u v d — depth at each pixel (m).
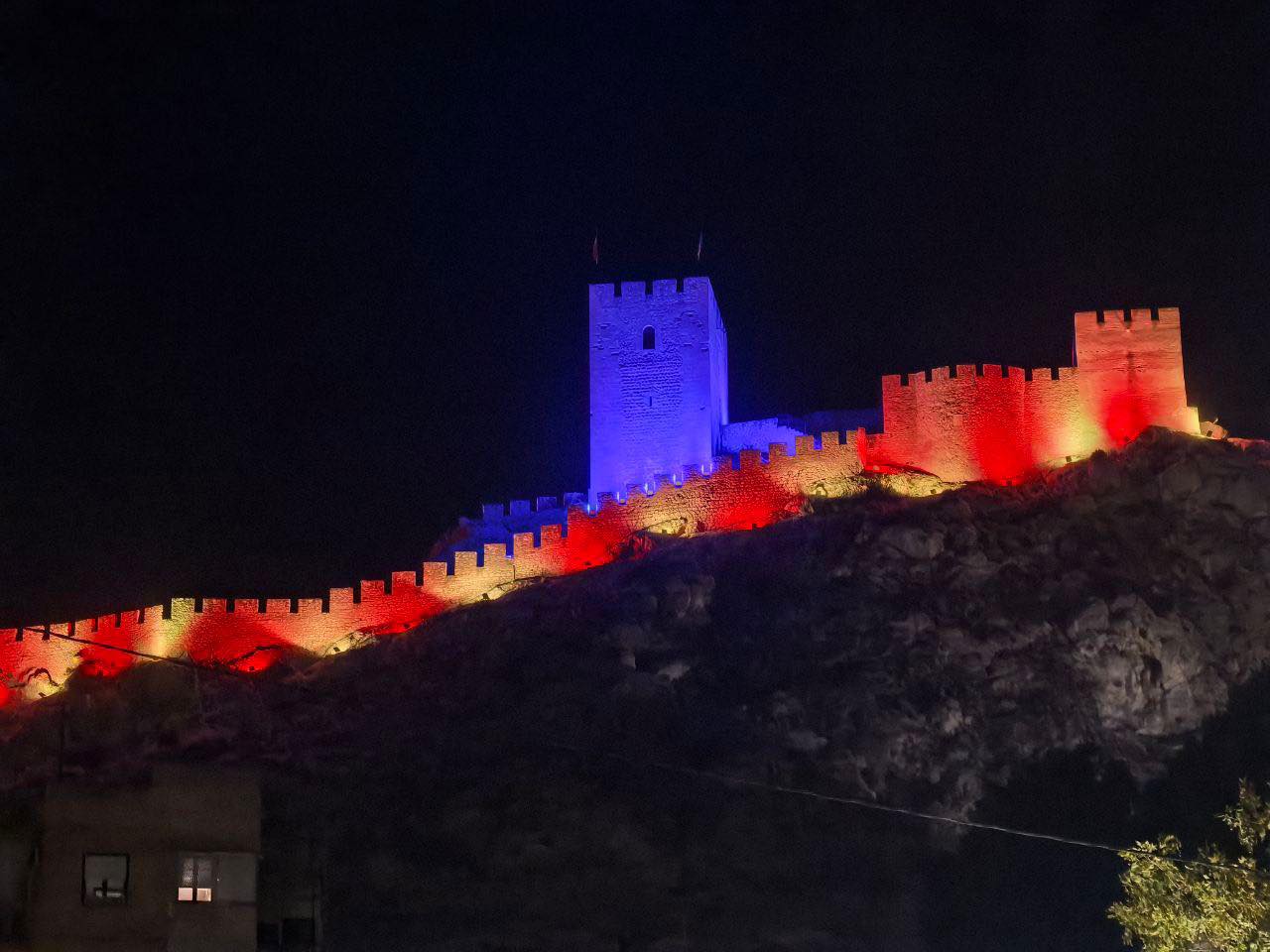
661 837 71.62
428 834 71.31
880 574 81.69
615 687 78.19
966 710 76.19
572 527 88.12
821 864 70.88
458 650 81.69
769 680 78.25
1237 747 75.75
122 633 84.44
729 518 87.62
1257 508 83.00
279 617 85.31
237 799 43.09
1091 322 88.19
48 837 41.78
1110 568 81.19
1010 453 87.50
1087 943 67.50
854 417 99.06
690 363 95.25
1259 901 42.09
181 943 41.56
